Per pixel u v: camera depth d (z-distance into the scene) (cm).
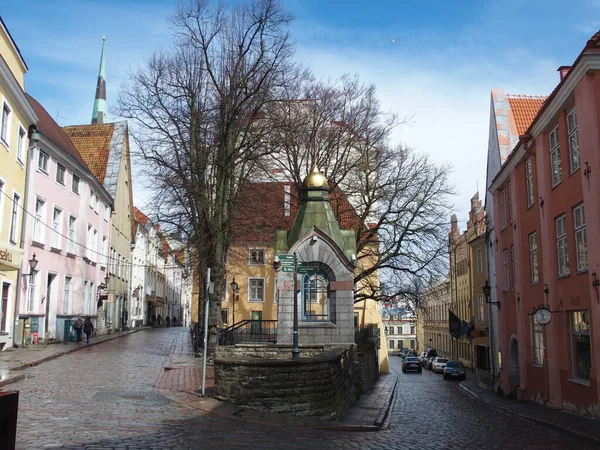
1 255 1952
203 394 1316
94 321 3694
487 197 3381
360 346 2589
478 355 4431
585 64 1581
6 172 2253
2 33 2227
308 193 2138
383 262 3306
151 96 2600
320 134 3344
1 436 449
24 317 2478
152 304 6756
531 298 2252
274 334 2747
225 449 838
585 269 1666
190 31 2600
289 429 1092
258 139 2570
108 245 4150
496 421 1689
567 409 1831
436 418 1712
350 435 1123
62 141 3325
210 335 2384
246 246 3966
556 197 1930
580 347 1756
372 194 3384
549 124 1989
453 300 5756
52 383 1447
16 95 2302
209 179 2614
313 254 2039
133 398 1264
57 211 2978
